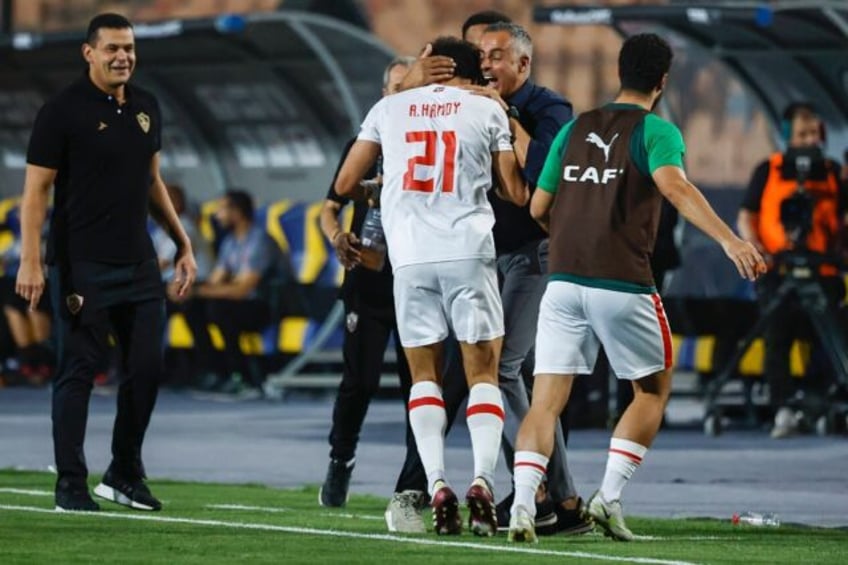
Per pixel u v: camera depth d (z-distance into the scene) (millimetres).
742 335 44812
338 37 49469
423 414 23484
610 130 22828
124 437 26656
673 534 24688
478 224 23438
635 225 22672
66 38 51156
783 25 45312
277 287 51969
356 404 27844
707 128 67188
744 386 44656
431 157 23438
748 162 67562
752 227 41406
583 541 23375
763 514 26906
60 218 26375
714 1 70562
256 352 52812
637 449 23281
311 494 30141
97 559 21375
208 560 21266
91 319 26250
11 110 57719
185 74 53219
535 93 25375
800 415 42750
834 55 46469
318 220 52219
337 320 50469
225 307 52250
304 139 53625
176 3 85188
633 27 46688
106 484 26859
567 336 22969
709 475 33531
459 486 31688
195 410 48438
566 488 24484
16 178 59688
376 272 27547
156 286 26703
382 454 37250
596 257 22672
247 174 55312
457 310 23469
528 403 25562
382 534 23781
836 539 24234
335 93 51969
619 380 42031
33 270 26219
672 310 46188
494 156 23547
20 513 25953
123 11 85688
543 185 23297
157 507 26766
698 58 66750
